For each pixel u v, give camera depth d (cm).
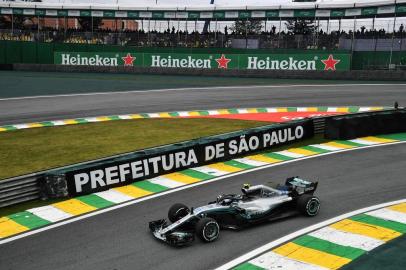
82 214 1193
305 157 1711
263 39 4653
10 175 1580
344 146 1864
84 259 936
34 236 1061
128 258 933
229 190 1355
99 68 5019
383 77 3847
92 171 1362
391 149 1797
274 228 1056
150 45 5038
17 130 2370
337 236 1002
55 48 5138
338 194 1292
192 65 4675
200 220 984
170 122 2489
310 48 4444
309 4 4506
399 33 4162
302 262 888
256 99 3167
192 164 1603
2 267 917
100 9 5153
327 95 3200
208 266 885
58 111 2894
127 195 1334
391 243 959
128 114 2761
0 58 5256
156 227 1034
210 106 2967
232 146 1714
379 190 1315
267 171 1543
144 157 1475
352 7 4306
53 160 1762
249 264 887
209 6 4878
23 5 5225
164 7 5019
